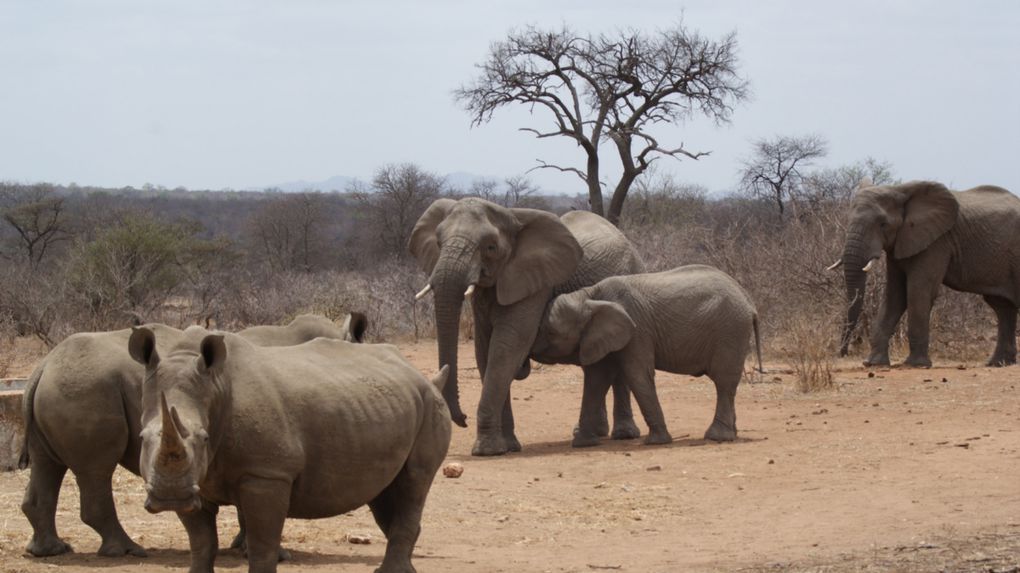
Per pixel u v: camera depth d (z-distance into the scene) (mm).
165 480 6578
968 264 25297
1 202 80938
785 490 13203
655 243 36688
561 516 12188
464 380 24578
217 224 101438
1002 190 26125
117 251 38000
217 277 40000
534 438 18125
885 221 24750
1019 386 20734
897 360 26625
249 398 7414
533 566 9625
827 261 28984
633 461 15508
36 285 35594
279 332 10617
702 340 16984
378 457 8133
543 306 17234
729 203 64125
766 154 62562
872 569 8859
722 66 53312
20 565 8977
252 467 7426
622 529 11516
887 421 17562
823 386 21234
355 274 46969
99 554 9492
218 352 7098
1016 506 11219
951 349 27906
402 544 8703
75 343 9508
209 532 7676
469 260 16641
